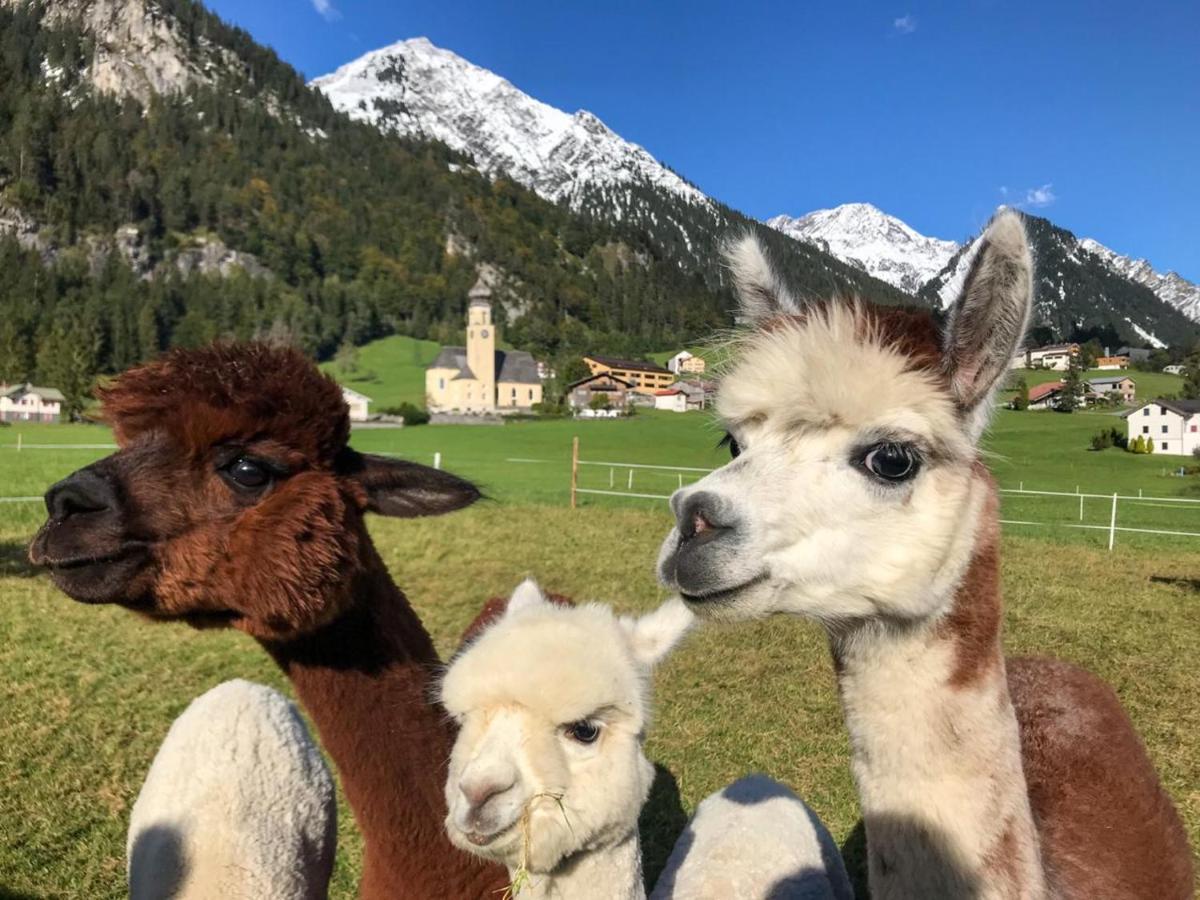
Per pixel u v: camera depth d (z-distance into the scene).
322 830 1.16
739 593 0.69
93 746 1.84
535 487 8.45
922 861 0.66
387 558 3.93
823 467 0.69
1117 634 2.95
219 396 0.82
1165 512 7.84
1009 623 3.08
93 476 0.78
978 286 0.69
